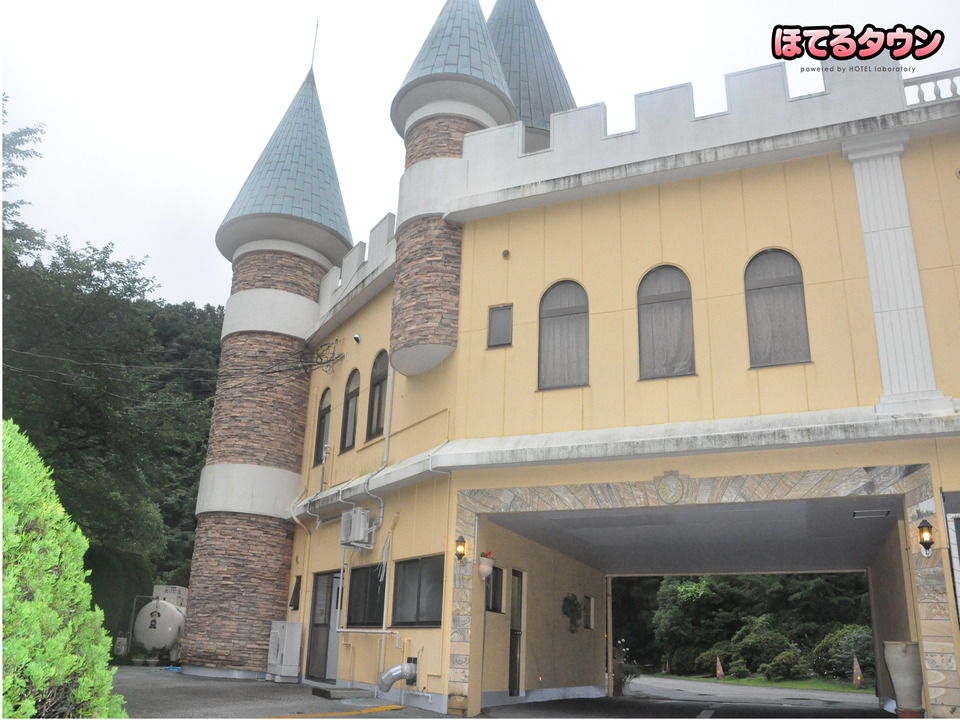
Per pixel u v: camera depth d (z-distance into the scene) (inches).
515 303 583.2
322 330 864.9
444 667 523.2
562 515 547.8
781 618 1486.2
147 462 1066.1
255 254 907.4
